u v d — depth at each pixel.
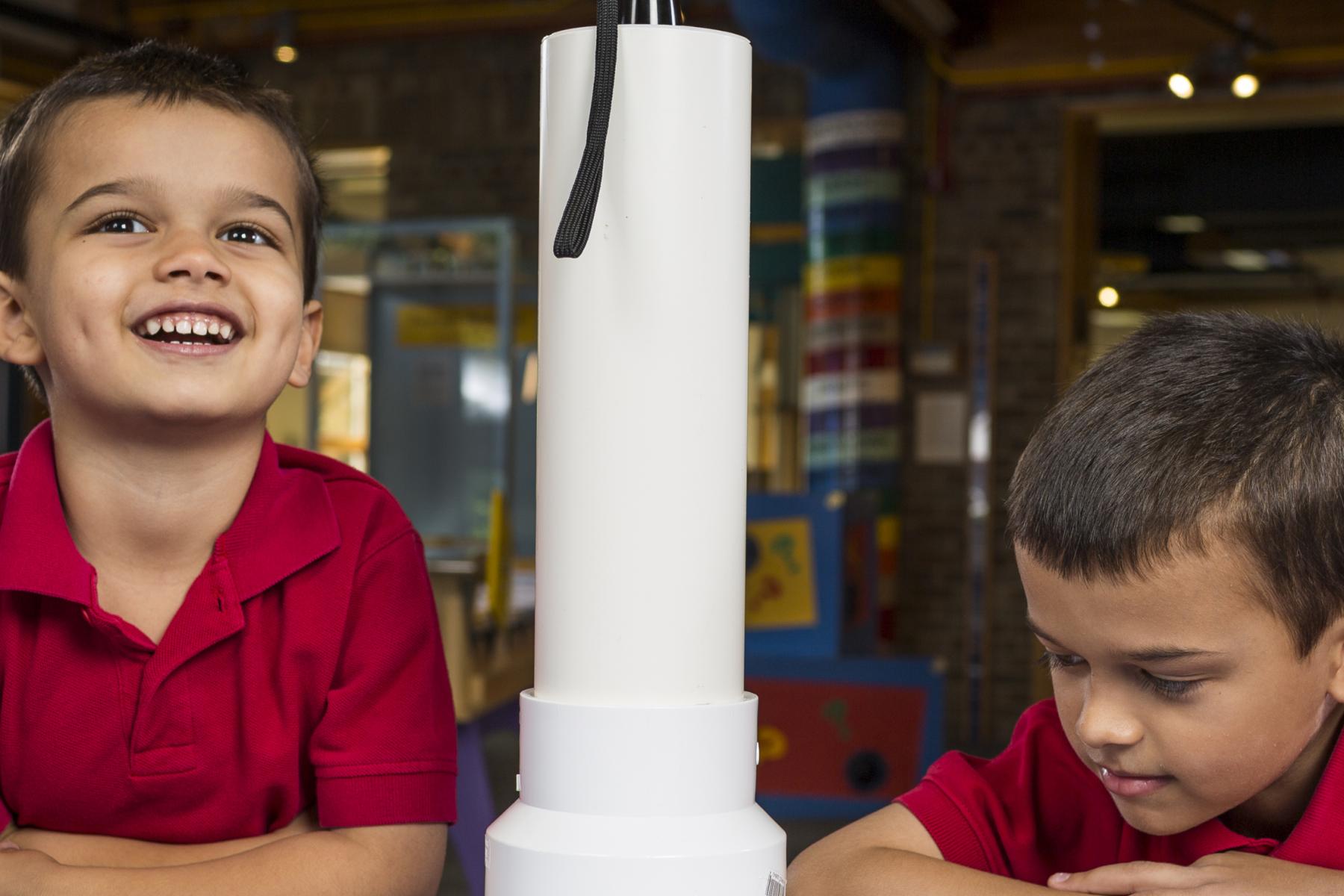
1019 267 6.13
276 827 0.83
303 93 6.76
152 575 0.79
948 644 6.09
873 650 3.79
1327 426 0.60
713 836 0.53
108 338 0.70
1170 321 0.66
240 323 0.73
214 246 0.74
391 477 4.88
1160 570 0.58
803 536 3.62
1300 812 0.72
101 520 0.77
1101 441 0.60
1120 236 9.57
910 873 0.73
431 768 0.82
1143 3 5.93
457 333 4.83
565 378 0.53
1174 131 7.46
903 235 6.08
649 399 0.53
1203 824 0.72
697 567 0.53
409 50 6.64
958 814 0.80
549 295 0.54
